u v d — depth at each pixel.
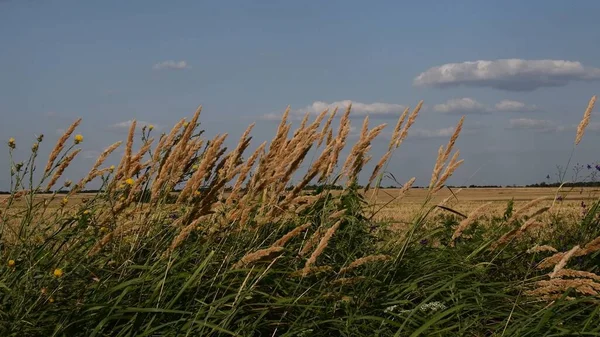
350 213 5.12
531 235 5.94
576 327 3.79
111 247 4.20
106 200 4.17
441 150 5.09
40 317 3.42
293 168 4.41
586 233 5.59
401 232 5.34
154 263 3.95
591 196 6.49
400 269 4.60
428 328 3.85
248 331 3.66
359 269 4.63
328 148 4.46
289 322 3.88
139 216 4.25
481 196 58.91
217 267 4.27
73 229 3.92
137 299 3.76
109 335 3.45
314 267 3.87
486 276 4.78
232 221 4.36
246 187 4.54
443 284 4.46
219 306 3.65
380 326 3.80
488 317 3.96
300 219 5.12
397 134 5.27
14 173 3.93
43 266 3.76
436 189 5.08
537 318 3.84
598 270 5.18
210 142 4.25
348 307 4.05
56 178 4.12
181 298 3.85
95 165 4.25
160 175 4.21
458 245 5.63
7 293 3.56
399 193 5.36
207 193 4.05
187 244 4.47
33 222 4.09
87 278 3.86
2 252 3.95
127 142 4.25
